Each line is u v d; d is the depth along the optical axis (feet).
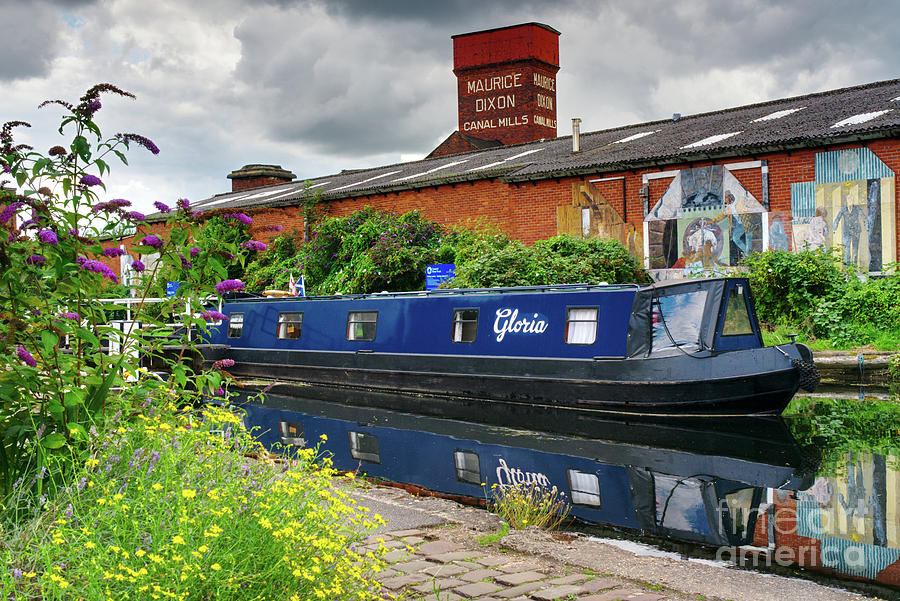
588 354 44.98
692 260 66.28
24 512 13.48
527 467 28.50
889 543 19.16
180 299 16.22
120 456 14.12
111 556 10.77
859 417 38.11
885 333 52.70
